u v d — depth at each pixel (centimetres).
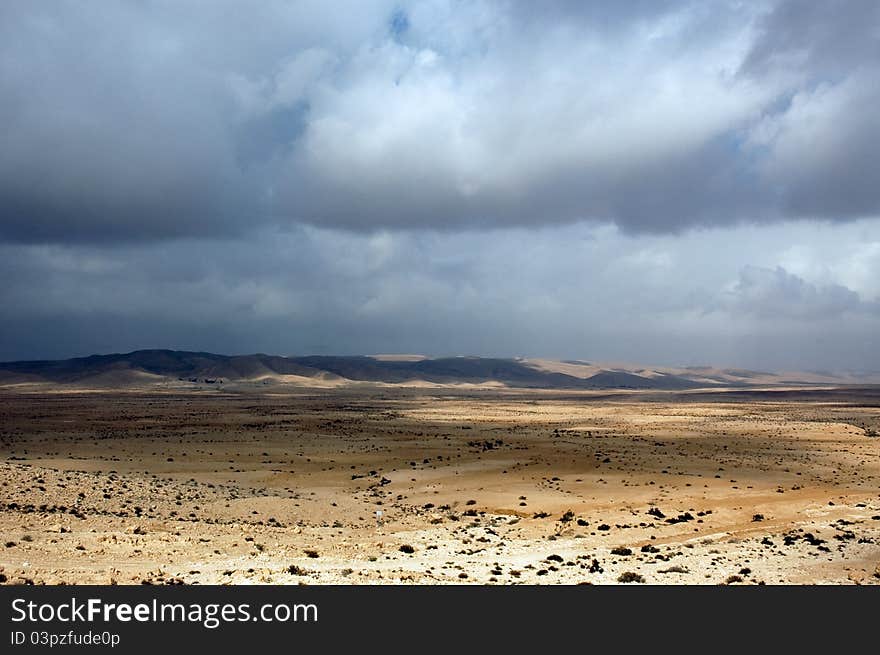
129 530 2952
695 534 3381
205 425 10781
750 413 16012
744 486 5225
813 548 2927
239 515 3847
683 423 12481
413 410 16525
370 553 2714
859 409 18212
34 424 10875
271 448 7681
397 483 5438
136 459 6512
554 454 7281
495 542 3131
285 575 2152
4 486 3775
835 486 5303
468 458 6950
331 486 5294
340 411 15575
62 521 3070
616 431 10575
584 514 4044
